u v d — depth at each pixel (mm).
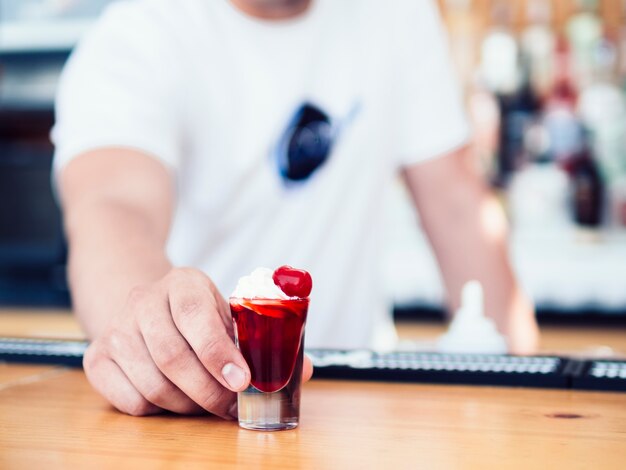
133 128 1151
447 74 1460
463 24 2283
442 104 1442
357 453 687
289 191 1333
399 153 1465
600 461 670
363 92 1372
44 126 2416
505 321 1346
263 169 1319
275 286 748
